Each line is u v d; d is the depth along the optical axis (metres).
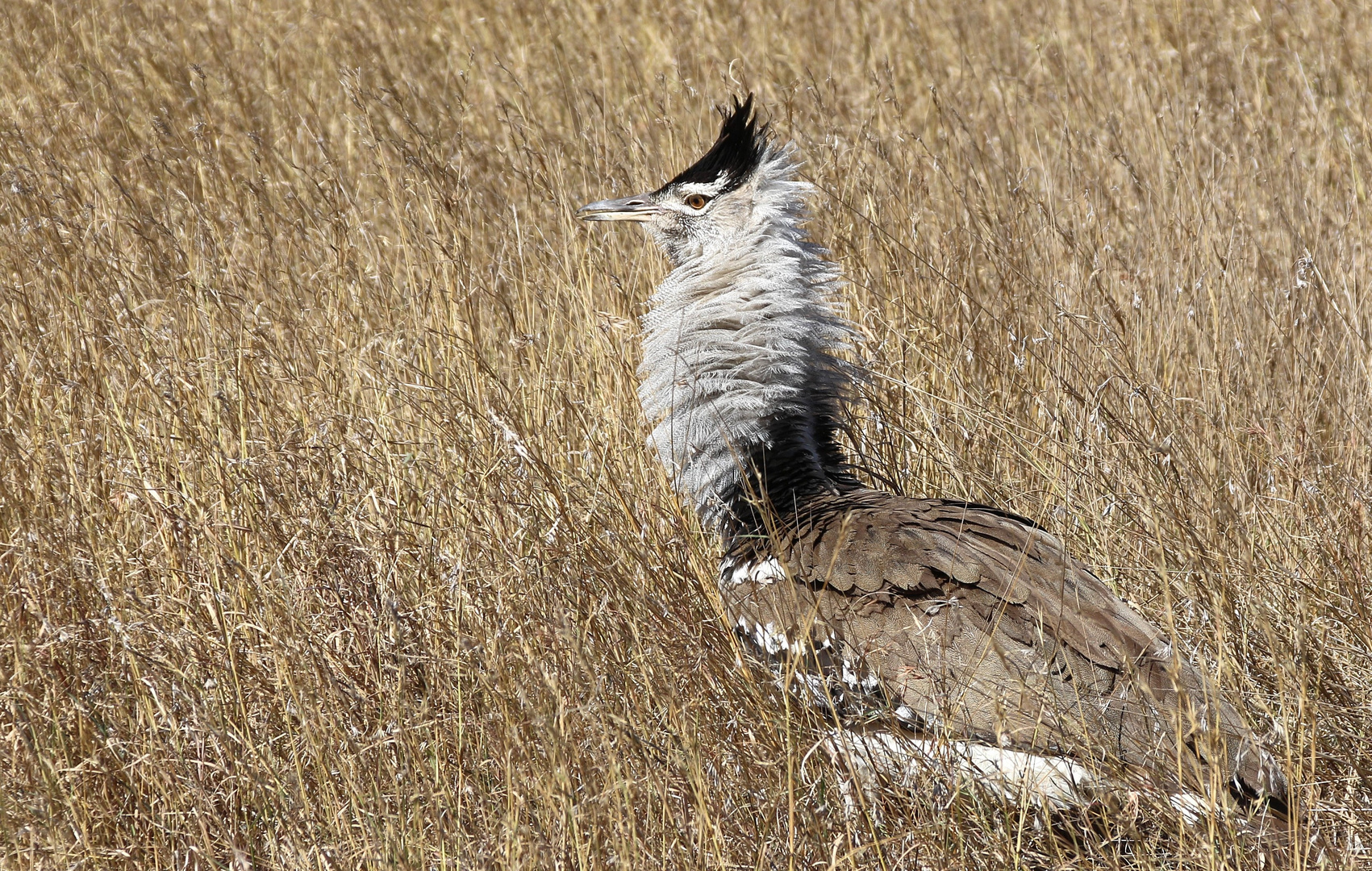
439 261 18.08
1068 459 14.52
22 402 15.05
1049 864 10.55
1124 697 10.24
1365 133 23.70
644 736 11.04
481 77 28.12
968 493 14.52
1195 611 12.80
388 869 10.17
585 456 14.75
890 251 18.14
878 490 12.97
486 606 12.32
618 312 16.98
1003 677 10.46
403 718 11.33
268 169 22.59
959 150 22.84
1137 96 26.00
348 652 12.37
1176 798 9.95
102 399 15.28
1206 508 13.59
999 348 16.81
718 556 13.66
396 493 14.23
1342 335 17.45
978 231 19.31
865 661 10.94
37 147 21.78
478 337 16.84
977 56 29.98
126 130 23.47
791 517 12.18
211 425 14.70
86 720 11.48
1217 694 10.30
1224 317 17.95
